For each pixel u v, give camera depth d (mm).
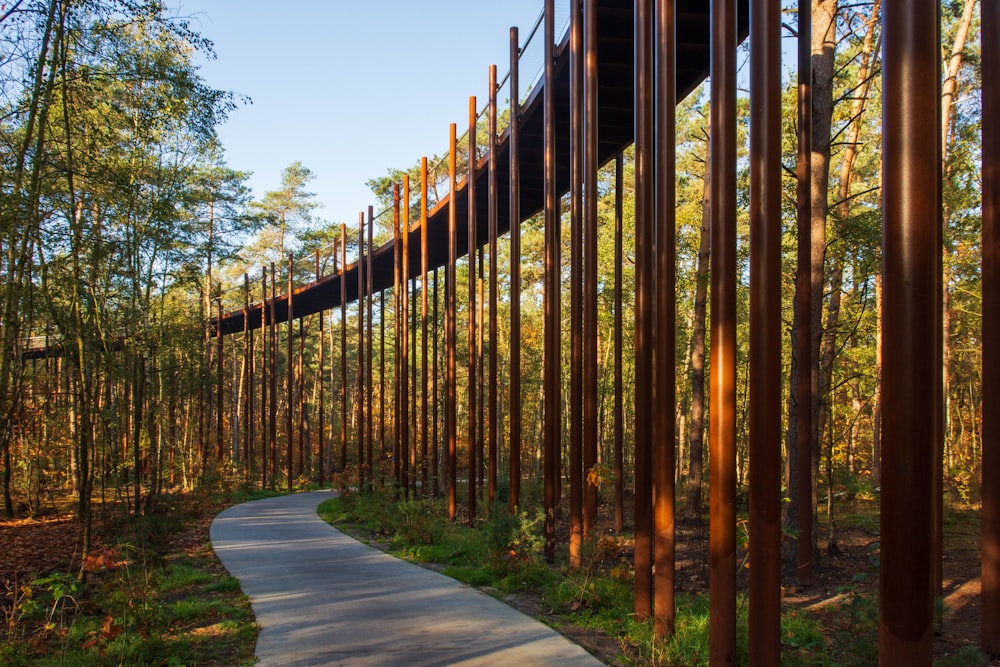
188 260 17594
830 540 9680
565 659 4930
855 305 11156
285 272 36094
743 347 16531
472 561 9242
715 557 4664
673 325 5715
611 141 11688
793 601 7398
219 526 14320
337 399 47844
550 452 9953
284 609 6629
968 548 9883
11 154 8531
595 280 8531
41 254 9086
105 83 9719
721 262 4840
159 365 18469
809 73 8344
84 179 9906
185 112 12039
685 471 23781
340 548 10906
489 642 5367
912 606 2938
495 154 12578
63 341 10375
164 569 8977
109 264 11773
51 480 20391
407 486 17516
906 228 3010
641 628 5691
